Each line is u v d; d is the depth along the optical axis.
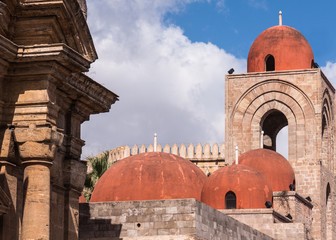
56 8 26.86
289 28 73.06
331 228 70.25
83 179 30.02
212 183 53.56
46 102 26.62
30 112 26.66
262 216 52.12
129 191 48.75
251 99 71.00
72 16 27.50
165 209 36.44
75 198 29.56
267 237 44.84
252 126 70.62
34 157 26.12
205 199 53.06
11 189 26.36
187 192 49.25
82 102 29.83
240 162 61.50
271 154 62.16
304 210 60.75
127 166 50.16
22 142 26.25
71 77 28.77
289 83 70.31
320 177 68.44
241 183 53.47
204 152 76.00
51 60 26.44
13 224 26.30
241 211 52.28
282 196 58.03
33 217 25.73
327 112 72.19
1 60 26.30
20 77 26.86
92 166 61.09
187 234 35.84
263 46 72.00
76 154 29.84
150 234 36.34
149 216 36.53
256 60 72.00
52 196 28.16
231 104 71.38
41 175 26.14
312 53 72.12
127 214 36.84
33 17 27.09
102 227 36.88
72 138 29.44
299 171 68.94
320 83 69.88
